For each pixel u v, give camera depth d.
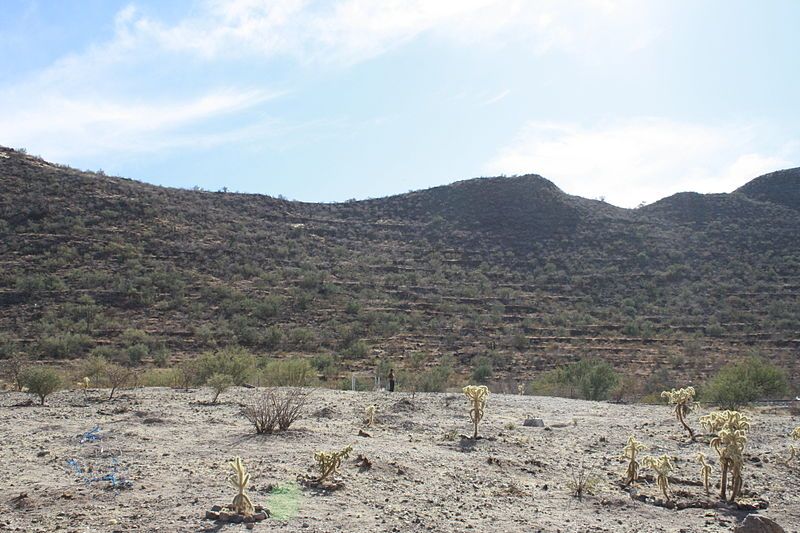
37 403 19.61
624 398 33.88
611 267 77.12
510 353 51.97
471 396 14.45
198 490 8.74
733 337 57.25
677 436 15.25
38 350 42.44
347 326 55.25
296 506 8.23
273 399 15.80
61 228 63.38
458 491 9.58
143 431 13.48
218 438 12.74
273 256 71.81
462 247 84.00
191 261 64.75
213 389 23.55
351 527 7.57
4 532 7.04
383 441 13.20
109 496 8.41
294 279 66.31
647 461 9.83
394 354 50.00
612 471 11.48
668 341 56.25
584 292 71.75
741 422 10.39
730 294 68.88
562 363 49.41
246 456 11.01
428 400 22.77
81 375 29.77
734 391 23.58
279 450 11.57
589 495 9.77
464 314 62.72
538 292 71.00
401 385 35.03
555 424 17.59
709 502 9.38
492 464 11.55
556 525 8.18
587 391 33.66
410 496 9.09
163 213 73.75
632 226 87.75
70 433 13.34
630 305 66.94
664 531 8.12
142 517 7.60
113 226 67.00
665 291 71.06
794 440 14.30
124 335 46.75
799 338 55.69
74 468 10.04
